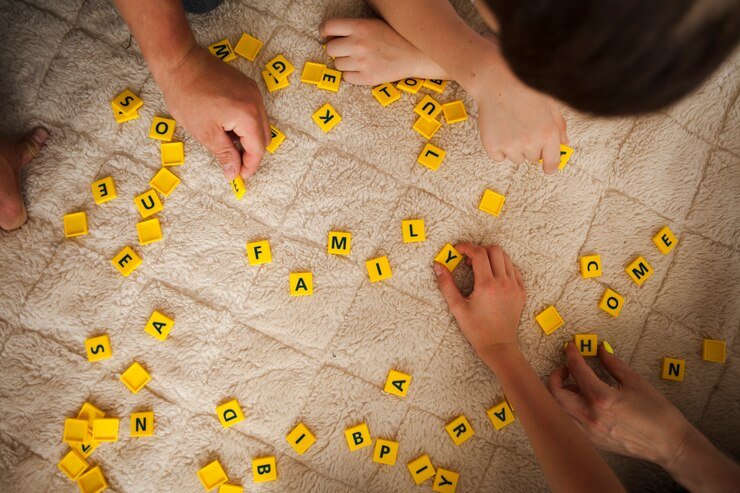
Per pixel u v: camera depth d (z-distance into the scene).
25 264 0.65
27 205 0.66
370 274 0.67
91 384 0.65
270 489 0.65
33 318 0.65
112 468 0.64
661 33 0.27
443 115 0.69
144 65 0.67
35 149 0.65
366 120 0.68
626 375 0.64
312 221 0.67
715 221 0.69
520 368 0.64
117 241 0.66
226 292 0.66
